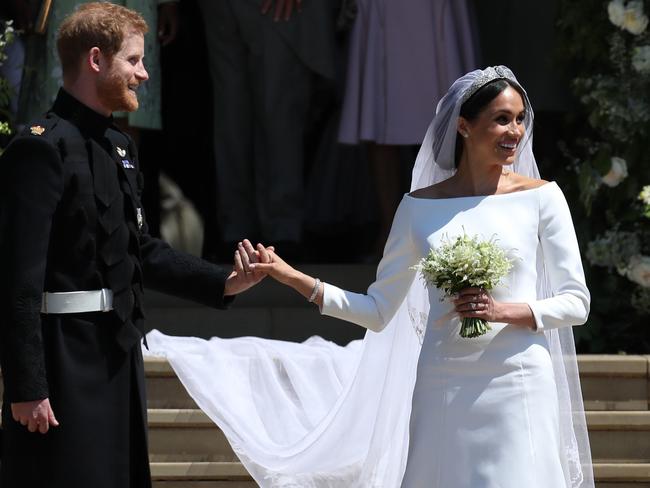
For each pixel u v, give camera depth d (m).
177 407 21.45
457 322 15.89
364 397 19.44
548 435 15.62
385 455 18.69
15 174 15.14
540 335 15.97
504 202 16.28
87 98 15.80
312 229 33.41
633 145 26.02
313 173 33.44
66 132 15.55
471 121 16.34
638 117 25.84
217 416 20.45
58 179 15.24
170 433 20.91
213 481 20.62
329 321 26.33
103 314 15.61
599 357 21.84
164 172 34.00
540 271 16.64
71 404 15.27
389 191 28.91
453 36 27.86
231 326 26.23
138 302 15.98
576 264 16.03
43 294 15.39
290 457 19.95
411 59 27.80
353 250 33.50
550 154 29.69
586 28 26.95
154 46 27.47
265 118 29.59
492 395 15.60
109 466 15.47
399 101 27.86
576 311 15.79
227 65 29.92
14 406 14.95
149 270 16.91
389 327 18.73
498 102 16.14
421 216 16.55
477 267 15.22
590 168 25.78
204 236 33.50
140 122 27.20
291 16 29.06
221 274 16.92
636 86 26.11
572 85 27.34
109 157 15.82
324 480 19.92
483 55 29.78
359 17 28.02
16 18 28.73
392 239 16.84
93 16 15.70
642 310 25.52
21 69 29.36
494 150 16.20
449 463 15.66
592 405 21.66
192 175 34.03
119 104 15.84
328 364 21.80
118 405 15.62
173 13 28.50
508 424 15.51
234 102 30.06
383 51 27.97
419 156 17.56
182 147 34.00
